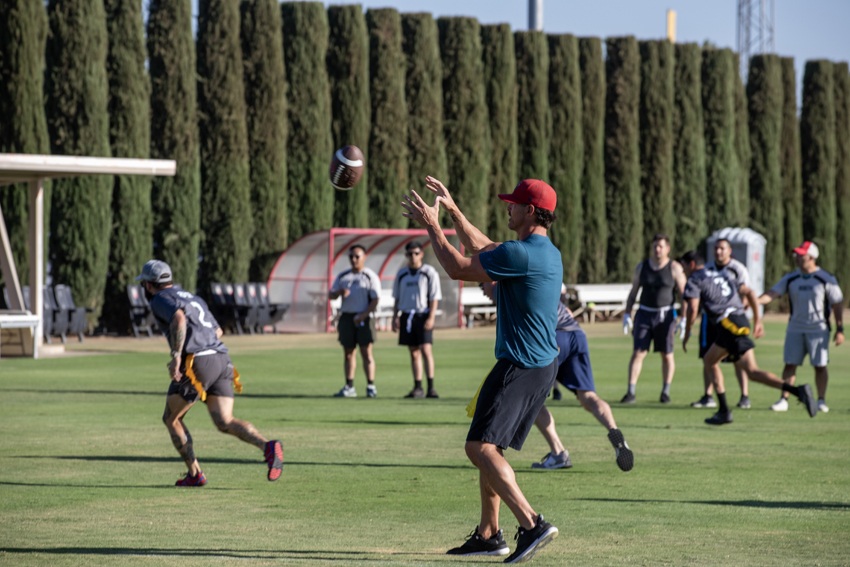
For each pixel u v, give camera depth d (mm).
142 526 9883
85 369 28172
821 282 20250
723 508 10914
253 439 11648
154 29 47188
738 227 64125
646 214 61844
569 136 59250
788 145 66875
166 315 11805
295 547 8945
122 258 45594
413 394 22078
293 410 19719
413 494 11672
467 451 8305
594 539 9375
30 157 28984
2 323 30469
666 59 61844
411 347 22125
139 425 17406
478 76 56406
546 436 13633
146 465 13539
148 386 23859
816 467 13672
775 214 65938
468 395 22719
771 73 65812
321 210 52094
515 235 57938
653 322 21344
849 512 10719
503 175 57625
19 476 12680
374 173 53812
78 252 43812
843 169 69312
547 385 8461
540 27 72438
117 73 45594
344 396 22281
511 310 8438
